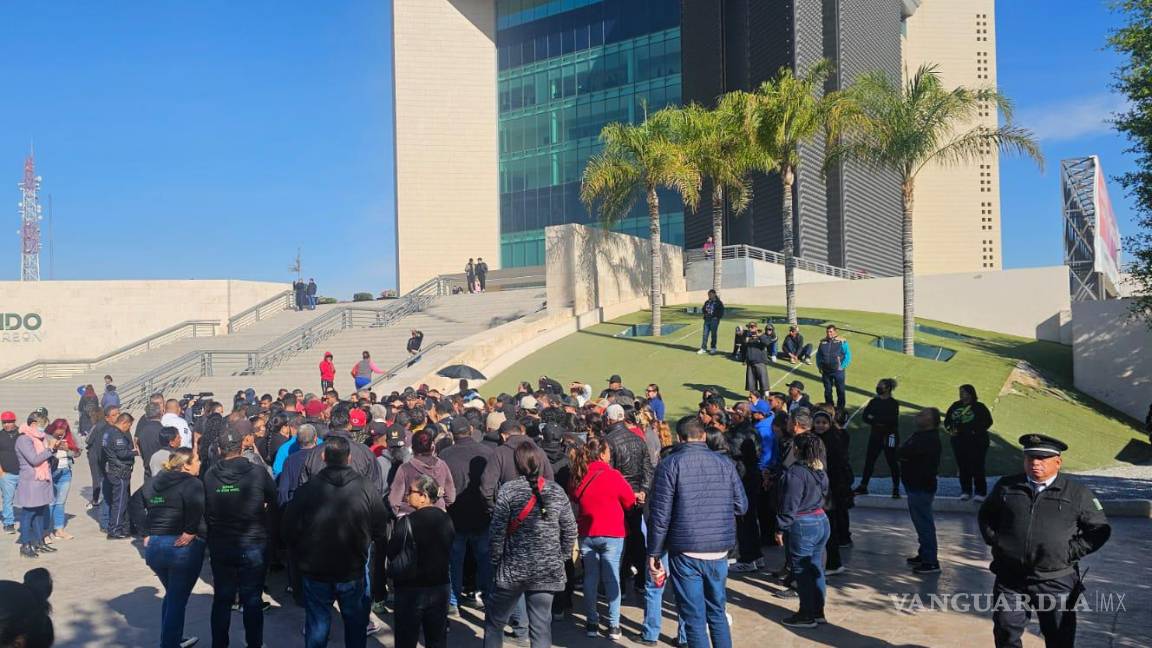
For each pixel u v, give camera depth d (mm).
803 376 21500
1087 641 6148
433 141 57781
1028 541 4926
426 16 58250
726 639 5512
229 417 9086
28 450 9523
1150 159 16594
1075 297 30891
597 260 30141
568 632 6859
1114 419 20625
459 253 57625
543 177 57375
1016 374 22406
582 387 15070
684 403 19891
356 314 35781
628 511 7863
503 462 7055
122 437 10617
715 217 29562
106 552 9781
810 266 40031
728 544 5562
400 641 5477
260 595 6133
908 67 59000
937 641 6340
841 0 44375
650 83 52750
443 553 5547
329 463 5562
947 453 15922
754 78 43750
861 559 8961
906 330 23672
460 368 17750
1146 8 16078
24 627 2330
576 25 56656
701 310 30391
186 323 37500
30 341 39531
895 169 24234
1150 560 8516
